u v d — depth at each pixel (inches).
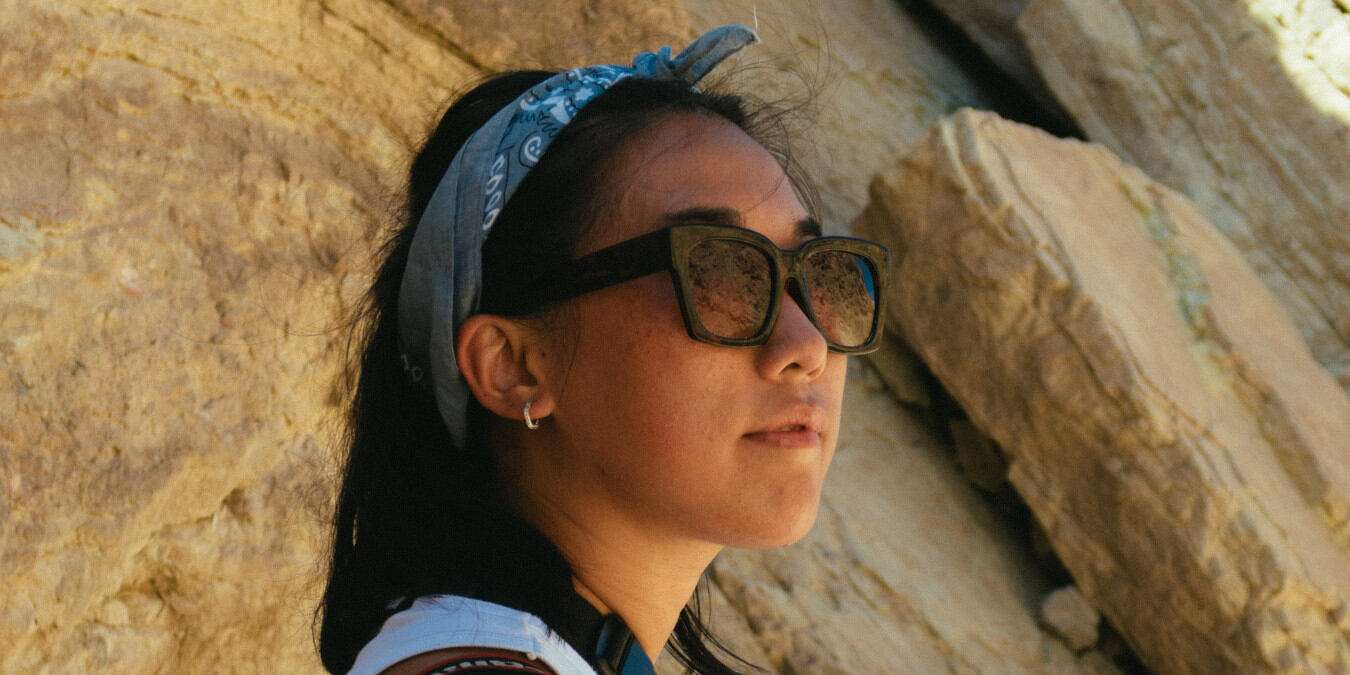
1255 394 214.1
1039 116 291.0
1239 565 190.4
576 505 48.8
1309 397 222.1
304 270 124.5
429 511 50.1
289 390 119.6
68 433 101.1
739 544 47.3
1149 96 272.1
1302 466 207.6
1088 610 199.3
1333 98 264.5
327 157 132.7
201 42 121.3
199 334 113.3
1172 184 268.2
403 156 137.7
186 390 110.6
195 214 117.0
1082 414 198.1
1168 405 195.9
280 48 130.3
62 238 105.2
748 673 171.5
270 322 119.4
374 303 58.5
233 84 124.1
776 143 60.1
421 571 47.4
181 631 108.7
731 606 177.2
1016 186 208.2
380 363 55.2
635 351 46.9
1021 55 286.5
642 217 48.1
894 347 223.1
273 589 114.7
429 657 41.9
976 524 212.8
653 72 55.1
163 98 117.0
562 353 48.4
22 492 97.3
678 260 46.1
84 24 110.8
